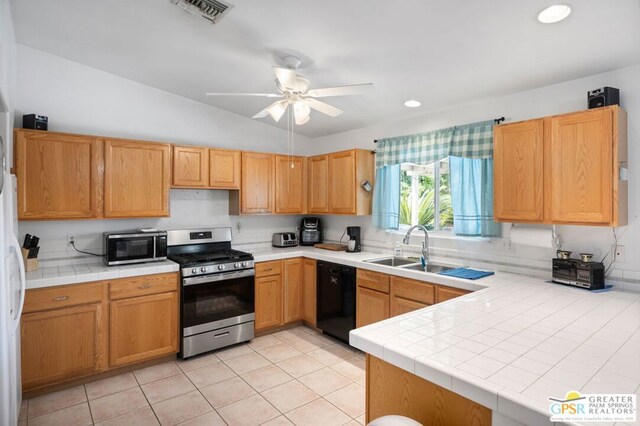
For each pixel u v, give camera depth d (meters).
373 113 3.64
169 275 3.15
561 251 2.52
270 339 3.74
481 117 3.09
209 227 3.94
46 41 2.81
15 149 2.67
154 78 3.38
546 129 2.37
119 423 2.30
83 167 2.96
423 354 1.29
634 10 1.74
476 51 2.27
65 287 2.67
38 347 2.57
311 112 3.78
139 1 2.17
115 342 2.89
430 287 2.81
